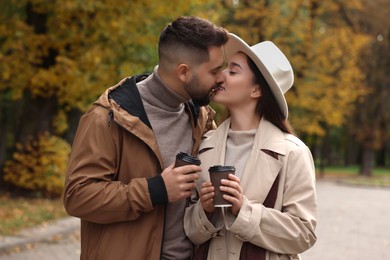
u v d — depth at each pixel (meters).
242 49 2.93
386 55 33.84
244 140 2.98
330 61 26.17
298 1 25.22
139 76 3.04
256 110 3.01
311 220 2.80
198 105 3.05
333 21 30.59
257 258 2.80
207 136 3.11
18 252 8.52
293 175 2.85
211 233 2.84
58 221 11.05
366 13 31.50
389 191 25.11
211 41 2.79
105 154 2.76
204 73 2.82
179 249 2.97
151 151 2.83
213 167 2.69
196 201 3.01
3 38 14.23
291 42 25.91
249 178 2.86
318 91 26.19
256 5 24.36
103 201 2.69
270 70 2.99
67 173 2.79
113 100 2.82
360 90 27.66
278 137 2.91
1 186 14.30
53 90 14.19
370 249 9.98
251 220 2.70
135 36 13.22
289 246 2.78
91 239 2.90
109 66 13.10
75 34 13.05
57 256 8.37
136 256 2.79
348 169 48.16
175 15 13.23
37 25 13.90
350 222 13.62
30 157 14.07
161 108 2.91
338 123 27.39
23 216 11.09
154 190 2.68
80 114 18.12
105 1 12.58
